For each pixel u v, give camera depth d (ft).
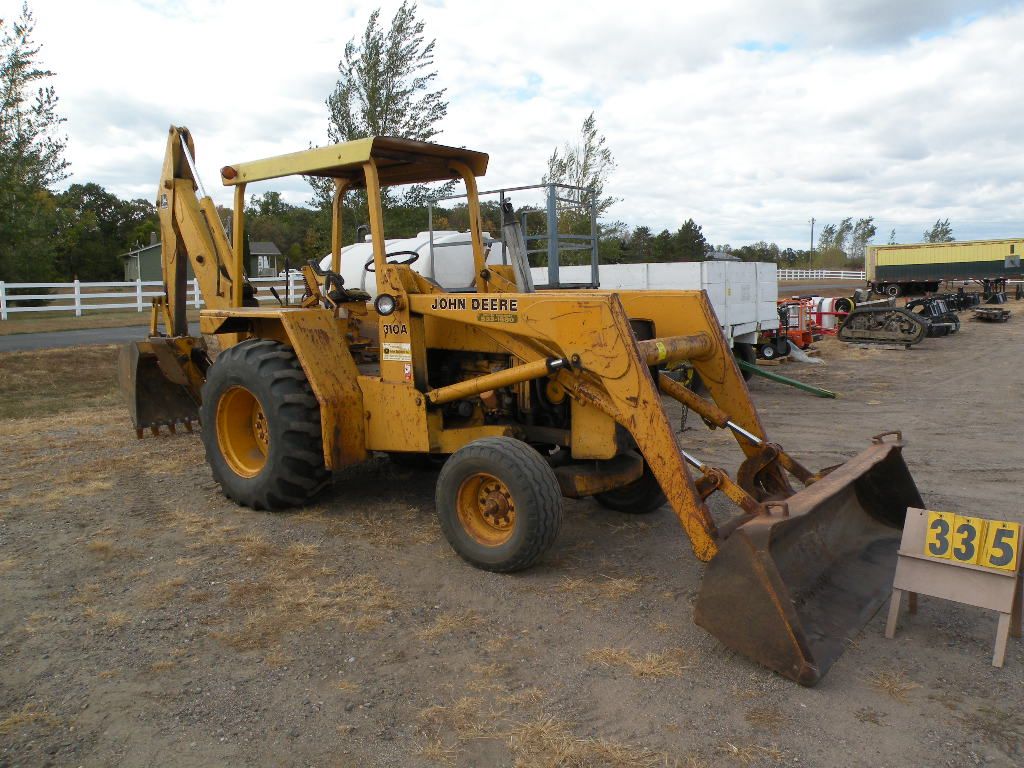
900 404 33.27
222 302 20.95
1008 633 11.43
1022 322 79.20
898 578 11.63
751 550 10.59
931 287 118.11
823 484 12.35
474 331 16.21
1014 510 17.93
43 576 14.06
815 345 59.26
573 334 13.85
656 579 14.11
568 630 12.13
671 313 16.60
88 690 10.41
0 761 8.89
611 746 9.16
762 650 10.53
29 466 21.45
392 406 16.63
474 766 8.84
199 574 14.15
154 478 20.34
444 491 14.73
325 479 17.52
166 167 22.75
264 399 16.98
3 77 65.92
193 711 9.93
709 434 26.81
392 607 12.89
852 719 9.72
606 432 14.89
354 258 26.37
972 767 8.77
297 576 14.10
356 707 10.02
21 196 68.33
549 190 28.35
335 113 51.57
